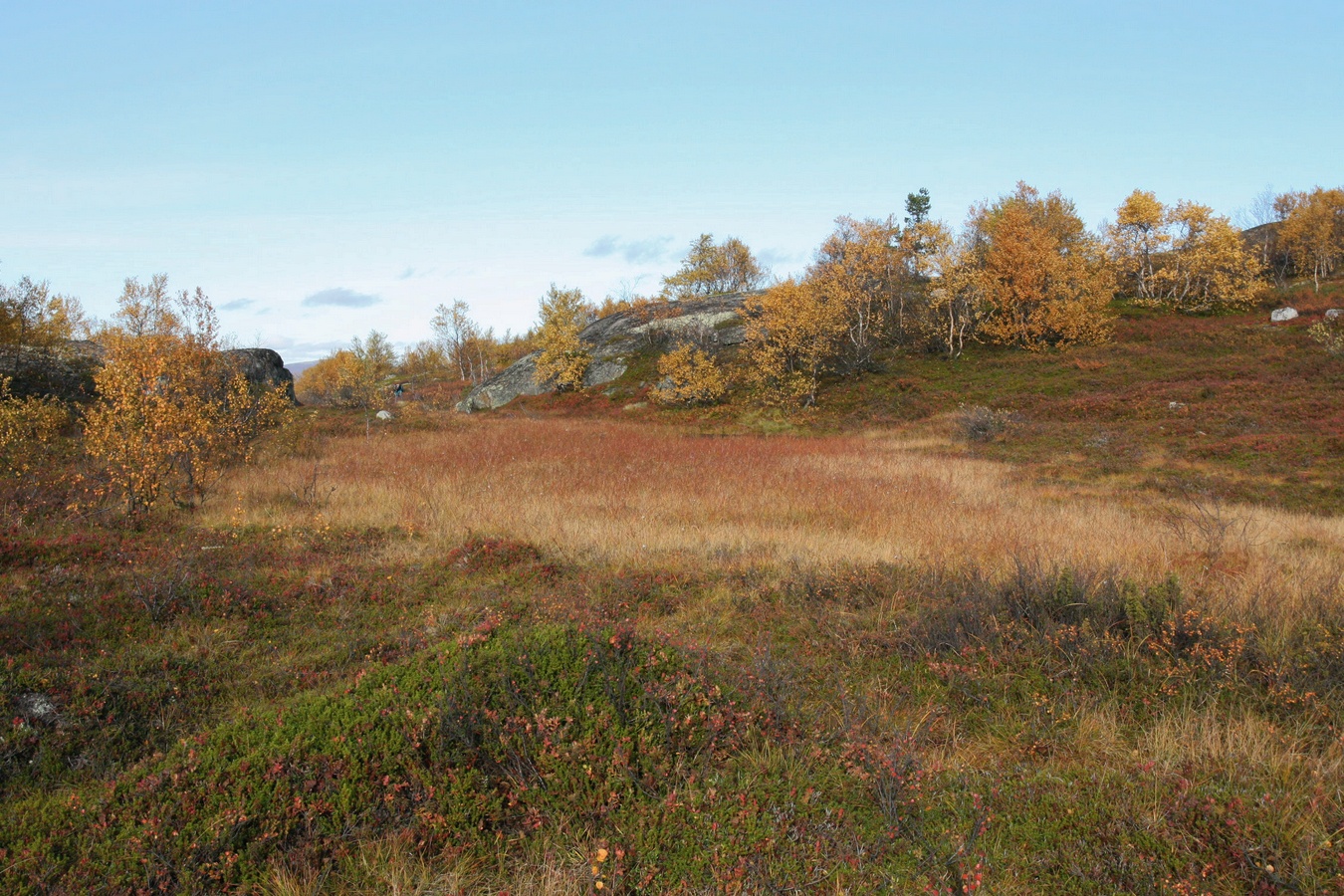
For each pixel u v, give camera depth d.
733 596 7.89
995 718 5.10
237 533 9.82
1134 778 4.22
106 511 10.54
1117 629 6.31
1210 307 42.91
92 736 4.74
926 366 39.84
